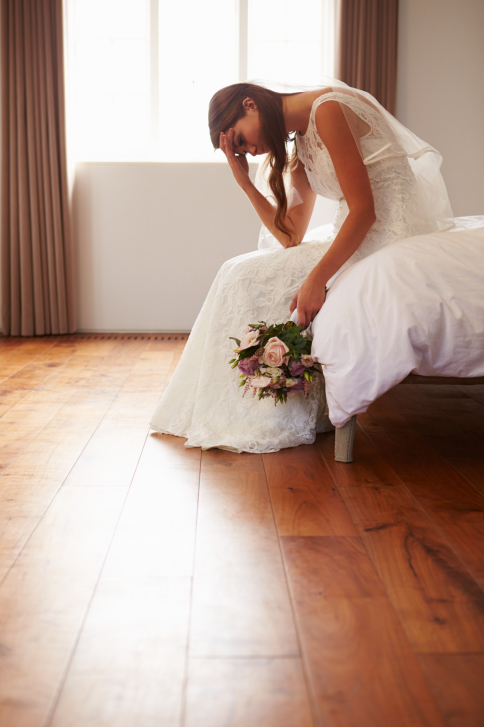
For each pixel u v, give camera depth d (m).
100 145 4.69
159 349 4.05
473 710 0.90
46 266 4.52
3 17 4.24
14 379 3.15
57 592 1.21
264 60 4.62
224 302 2.23
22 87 4.32
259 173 2.53
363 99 2.20
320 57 4.63
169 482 1.79
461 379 1.98
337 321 1.86
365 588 1.23
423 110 4.57
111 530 1.48
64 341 4.34
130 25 4.57
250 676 0.97
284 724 0.87
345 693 0.94
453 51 4.51
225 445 2.07
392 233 2.17
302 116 2.17
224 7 4.57
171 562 1.33
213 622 1.12
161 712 0.89
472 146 4.62
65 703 0.91
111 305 4.69
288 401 2.19
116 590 1.22
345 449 1.97
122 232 4.61
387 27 4.38
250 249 4.64
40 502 1.64
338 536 1.46
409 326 1.77
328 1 4.57
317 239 2.46
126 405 2.66
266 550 1.39
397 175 2.18
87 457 2.00
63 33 4.27
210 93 4.66
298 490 1.74
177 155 4.70
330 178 2.20
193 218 4.61
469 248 1.89
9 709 0.90
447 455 2.05
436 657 1.02
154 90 4.59
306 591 1.22
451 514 1.58
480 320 1.79
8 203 4.44
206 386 2.21
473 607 1.16
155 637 1.07
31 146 4.36
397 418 2.51
